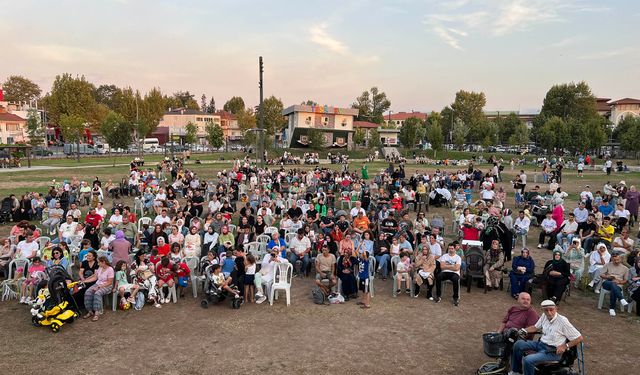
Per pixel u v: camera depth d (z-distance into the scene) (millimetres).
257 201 20453
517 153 75875
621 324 9070
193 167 47312
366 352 7738
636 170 44938
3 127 71938
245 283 10281
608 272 9984
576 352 6590
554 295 10180
